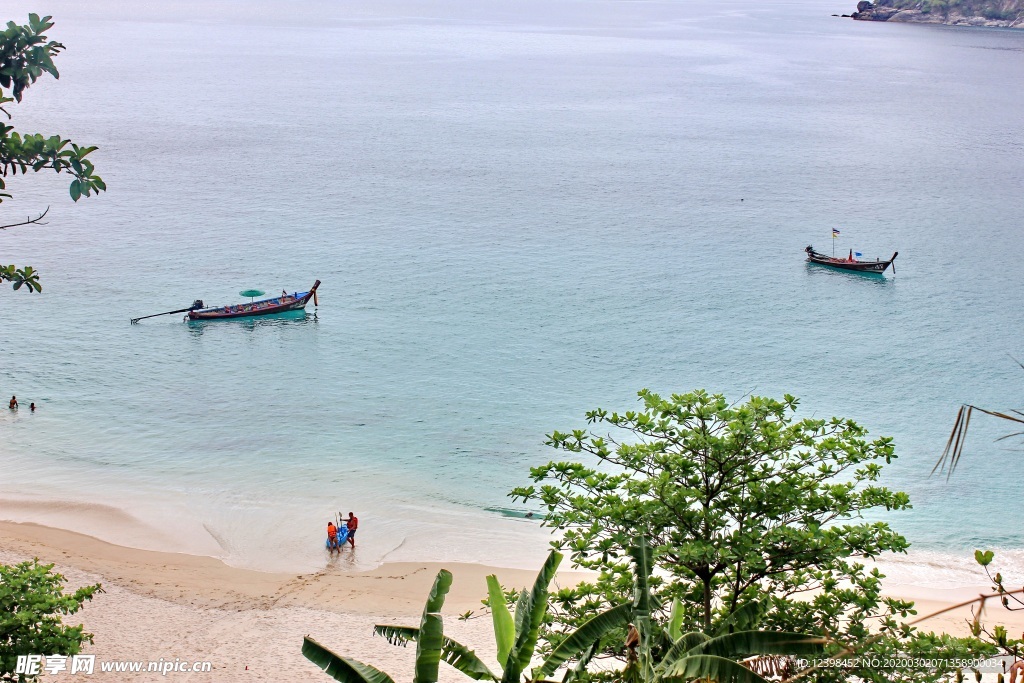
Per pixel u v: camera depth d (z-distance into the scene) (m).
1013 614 40.28
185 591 41.25
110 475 54.91
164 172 152.25
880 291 96.56
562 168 163.12
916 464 57.25
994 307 91.50
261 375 72.31
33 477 54.22
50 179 142.25
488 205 134.62
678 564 23.42
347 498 52.41
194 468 56.16
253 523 48.97
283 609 39.97
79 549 45.41
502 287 96.31
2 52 19.95
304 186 144.75
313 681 33.56
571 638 17.00
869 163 169.62
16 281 23.95
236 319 84.88
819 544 21.91
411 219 125.44
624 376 73.31
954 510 50.97
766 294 95.38
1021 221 127.94
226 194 138.12
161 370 72.94
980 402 68.50
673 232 121.12
